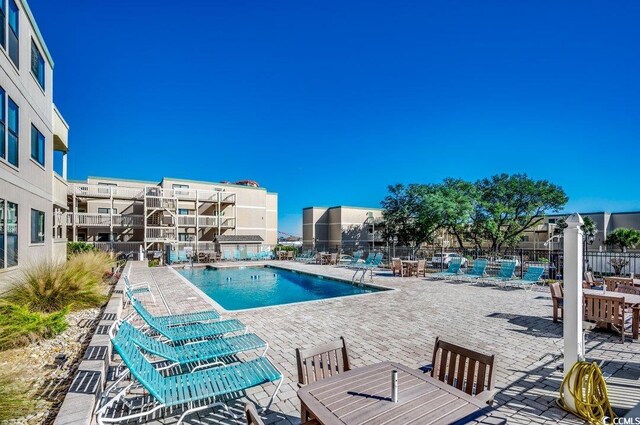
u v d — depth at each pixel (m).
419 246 31.97
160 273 17.38
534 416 3.42
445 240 42.88
